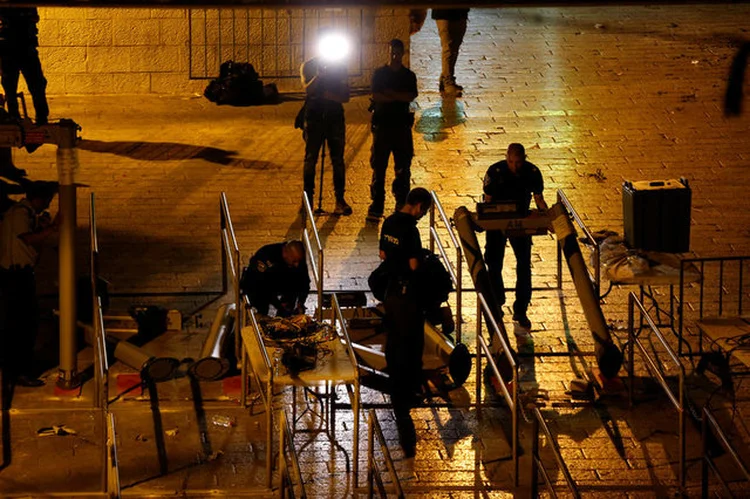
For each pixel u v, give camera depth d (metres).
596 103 24.27
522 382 14.95
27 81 21.44
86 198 19.95
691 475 12.98
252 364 13.05
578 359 15.61
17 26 20.94
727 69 25.73
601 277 16.66
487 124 23.33
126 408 14.13
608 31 28.14
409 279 14.13
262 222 19.39
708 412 11.87
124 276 17.64
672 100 24.36
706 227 19.48
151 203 19.92
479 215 15.75
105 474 12.41
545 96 24.61
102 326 13.94
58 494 12.44
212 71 24.80
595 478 12.92
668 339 16.08
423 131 22.98
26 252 14.38
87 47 24.33
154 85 24.69
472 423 14.00
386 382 14.37
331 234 19.14
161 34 24.44
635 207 16.78
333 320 14.14
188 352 15.55
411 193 14.34
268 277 14.59
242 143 22.42
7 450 13.26
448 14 23.98
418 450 13.41
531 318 16.72
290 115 23.84
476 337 14.82
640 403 14.48
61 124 13.98
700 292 16.70
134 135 22.56
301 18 24.70
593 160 21.86
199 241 18.80
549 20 28.97
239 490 12.57
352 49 24.92
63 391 14.43
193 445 13.44
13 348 14.59
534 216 15.82
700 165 21.69
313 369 12.78
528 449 13.46
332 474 12.91
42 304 16.73
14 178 20.42
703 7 29.59
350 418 14.07
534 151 22.20
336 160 19.50
